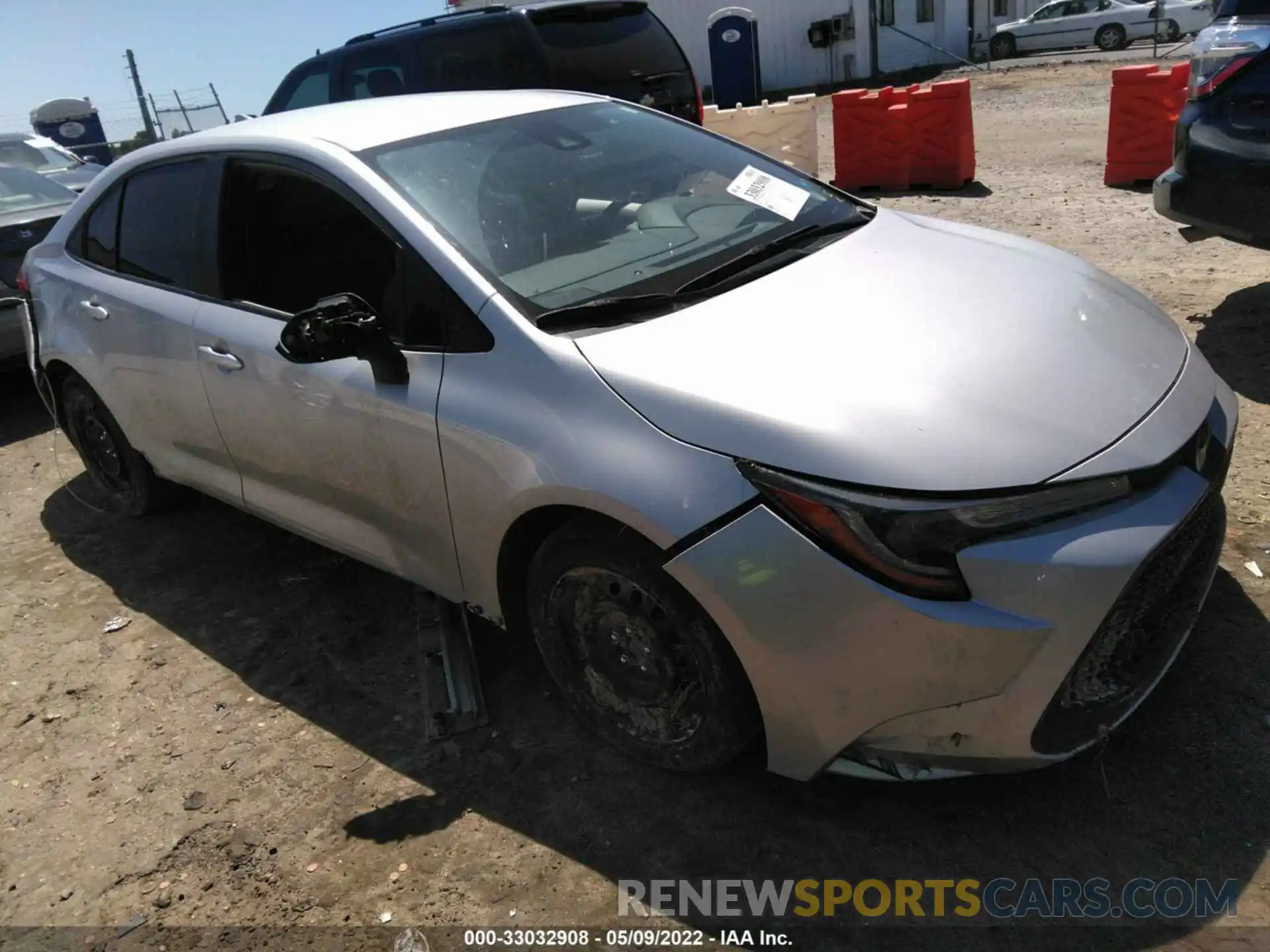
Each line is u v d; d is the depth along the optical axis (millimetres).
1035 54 25609
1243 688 2715
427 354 2770
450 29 7844
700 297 2711
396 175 2998
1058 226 7438
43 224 6121
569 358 2502
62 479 5359
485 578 2830
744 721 2418
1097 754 2576
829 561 2141
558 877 2455
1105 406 2357
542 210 3018
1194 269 6047
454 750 2916
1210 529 2596
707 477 2250
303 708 3219
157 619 3846
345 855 2609
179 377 3639
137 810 2877
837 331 2518
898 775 2324
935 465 2146
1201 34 4648
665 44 8484
